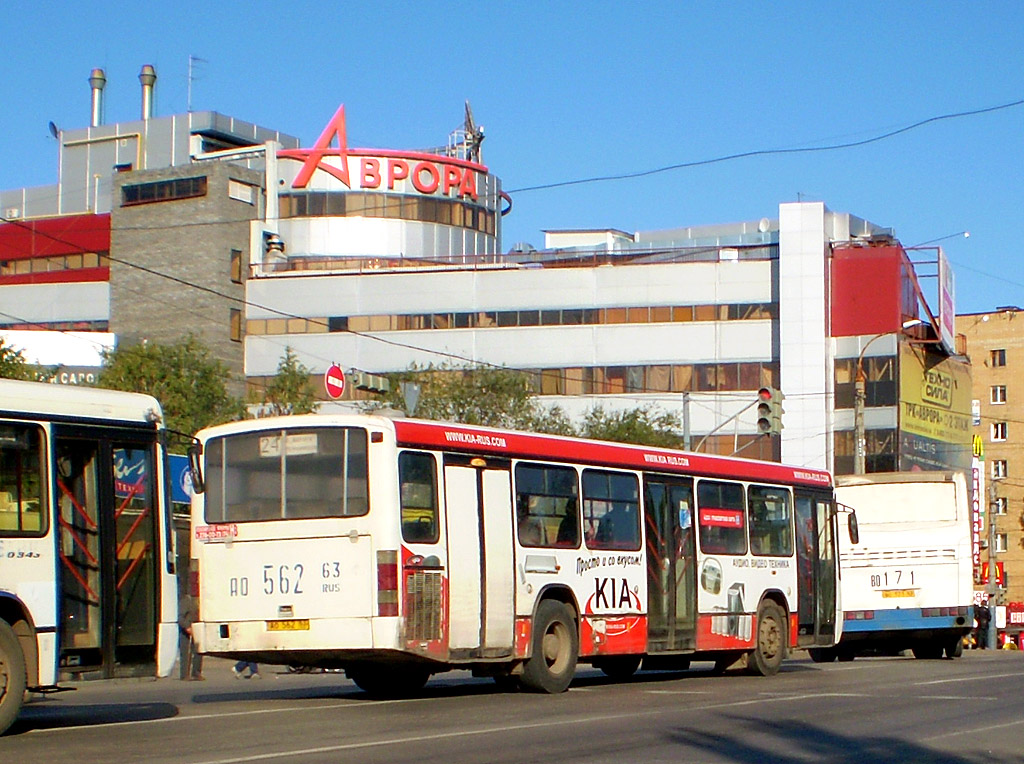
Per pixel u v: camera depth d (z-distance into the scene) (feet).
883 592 111.14
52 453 48.16
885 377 239.50
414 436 58.90
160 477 52.13
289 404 174.81
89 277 295.28
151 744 44.65
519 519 63.98
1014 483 366.63
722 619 76.64
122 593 50.21
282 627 58.34
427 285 260.01
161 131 347.97
